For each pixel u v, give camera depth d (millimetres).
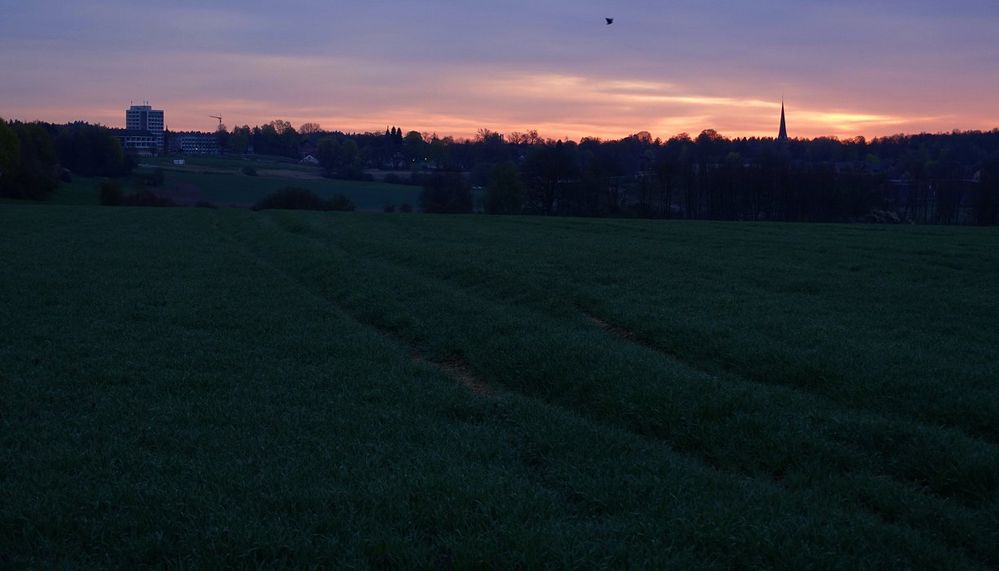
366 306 20578
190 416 10508
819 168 106625
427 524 7215
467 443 9633
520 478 8477
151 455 8906
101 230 44969
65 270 26312
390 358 14656
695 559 6637
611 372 12492
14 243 35344
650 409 10875
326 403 11445
